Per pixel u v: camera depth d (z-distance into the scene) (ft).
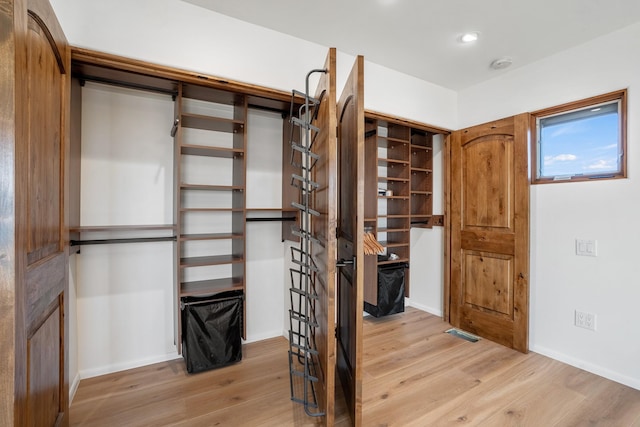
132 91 7.13
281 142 9.03
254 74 6.69
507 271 8.68
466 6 6.07
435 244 11.18
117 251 7.05
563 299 7.73
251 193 8.64
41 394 3.47
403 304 10.77
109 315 6.97
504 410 5.84
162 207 7.52
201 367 6.95
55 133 4.00
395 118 8.98
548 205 8.03
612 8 6.08
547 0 5.87
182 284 7.70
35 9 3.19
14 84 2.48
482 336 9.29
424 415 5.70
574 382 6.79
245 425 5.38
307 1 5.95
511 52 7.86
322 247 5.20
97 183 6.82
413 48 7.71
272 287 8.96
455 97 10.29
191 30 6.04
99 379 6.70
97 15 5.27
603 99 7.09
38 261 3.34
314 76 7.38
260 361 7.57
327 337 4.69
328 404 4.71
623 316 6.73
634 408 5.88
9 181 2.44
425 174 11.37
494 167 9.05
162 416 5.58
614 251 6.87
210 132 8.09
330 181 4.61
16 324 2.60
